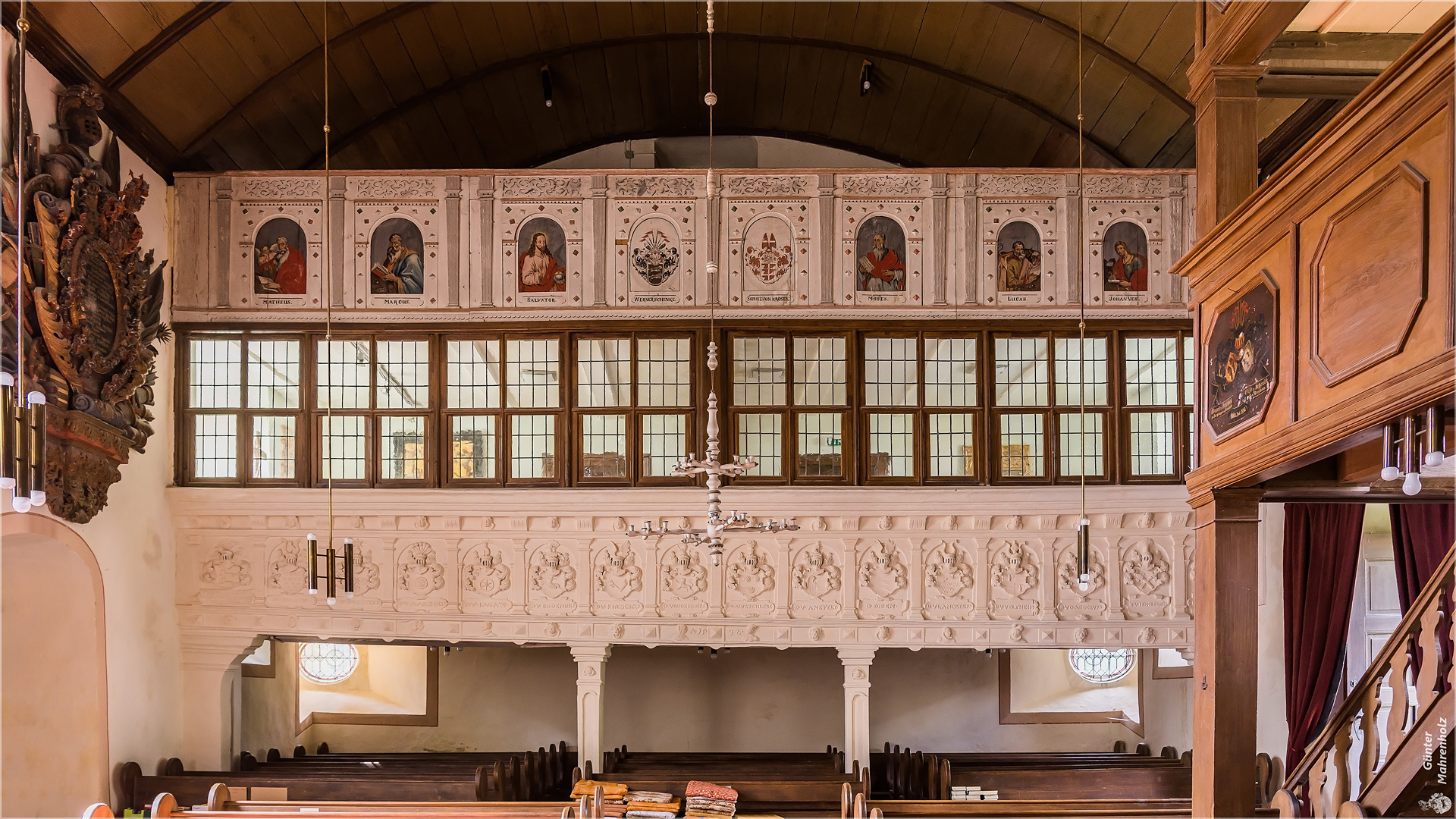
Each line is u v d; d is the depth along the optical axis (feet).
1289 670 46.96
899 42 55.42
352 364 49.75
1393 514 40.98
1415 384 18.62
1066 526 48.57
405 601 48.70
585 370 49.52
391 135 59.26
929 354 49.60
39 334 37.24
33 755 41.96
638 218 49.88
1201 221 30.40
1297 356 23.61
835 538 48.55
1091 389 49.19
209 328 49.47
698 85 62.08
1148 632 47.96
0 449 21.80
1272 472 25.70
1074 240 49.60
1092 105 54.29
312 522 49.06
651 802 42.70
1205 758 28.66
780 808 43.83
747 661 64.90
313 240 49.93
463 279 49.73
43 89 39.11
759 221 49.90
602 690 48.44
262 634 48.91
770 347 49.62
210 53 45.14
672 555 48.44
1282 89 31.27
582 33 55.93
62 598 42.04
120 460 42.42
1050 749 64.39
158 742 46.70
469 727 65.21
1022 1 49.03
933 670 65.00
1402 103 18.98
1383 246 20.02
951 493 47.96
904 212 49.85
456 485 48.91
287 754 62.18
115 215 41.45
